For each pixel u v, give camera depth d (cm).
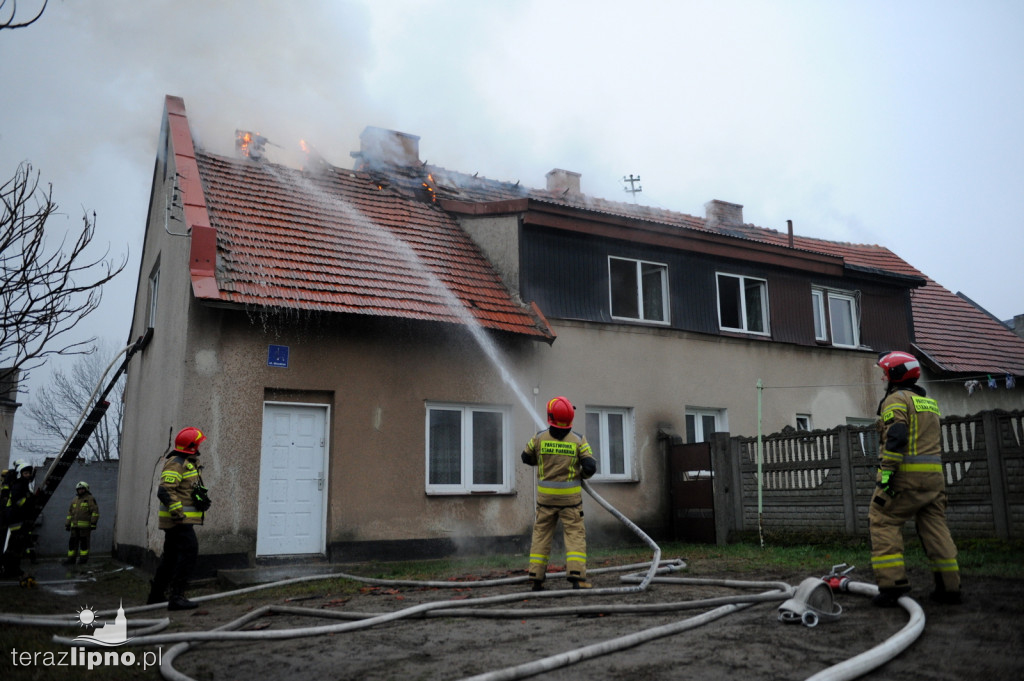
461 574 859
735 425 1394
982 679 371
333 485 1021
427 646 489
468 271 1241
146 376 1266
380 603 675
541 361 1218
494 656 455
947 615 497
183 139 1186
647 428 1296
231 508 952
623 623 534
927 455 532
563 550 1177
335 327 1059
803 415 1484
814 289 1559
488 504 1137
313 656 478
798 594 505
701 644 458
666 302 1373
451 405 1148
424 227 1317
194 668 463
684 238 1379
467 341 1159
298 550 1001
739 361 1423
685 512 1249
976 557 751
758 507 1116
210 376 967
